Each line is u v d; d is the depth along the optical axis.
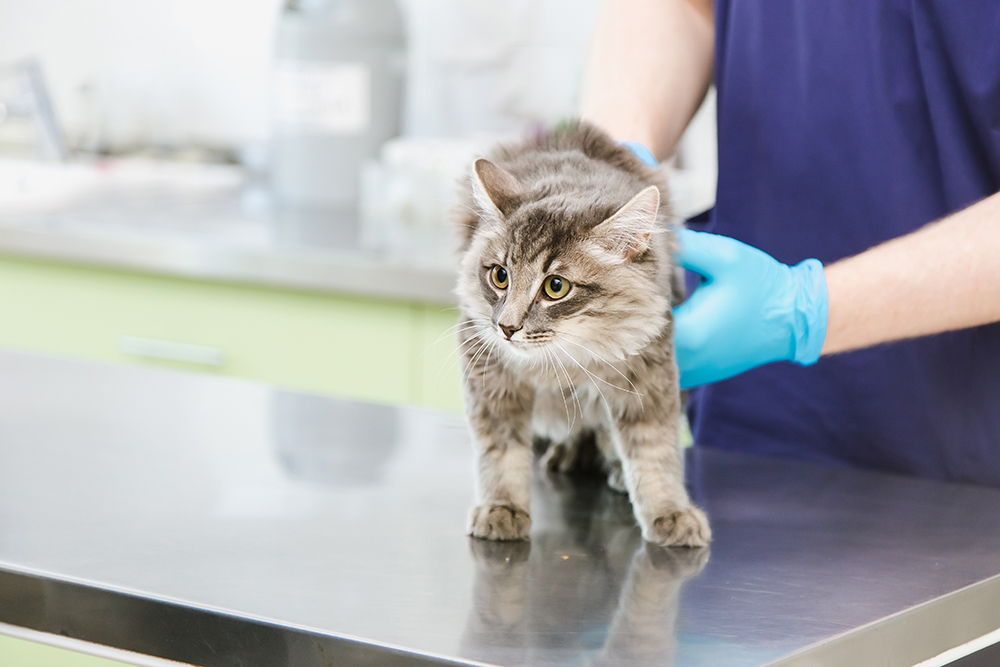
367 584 0.84
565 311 1.04
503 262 1.07
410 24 2.90
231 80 3.05
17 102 2.82
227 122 3.10
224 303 2.14
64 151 2.87
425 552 0.93
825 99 1.38
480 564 0.90
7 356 1.64
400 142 2.66
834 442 1.41
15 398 1.41
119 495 1.05
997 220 1.14
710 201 2.40
